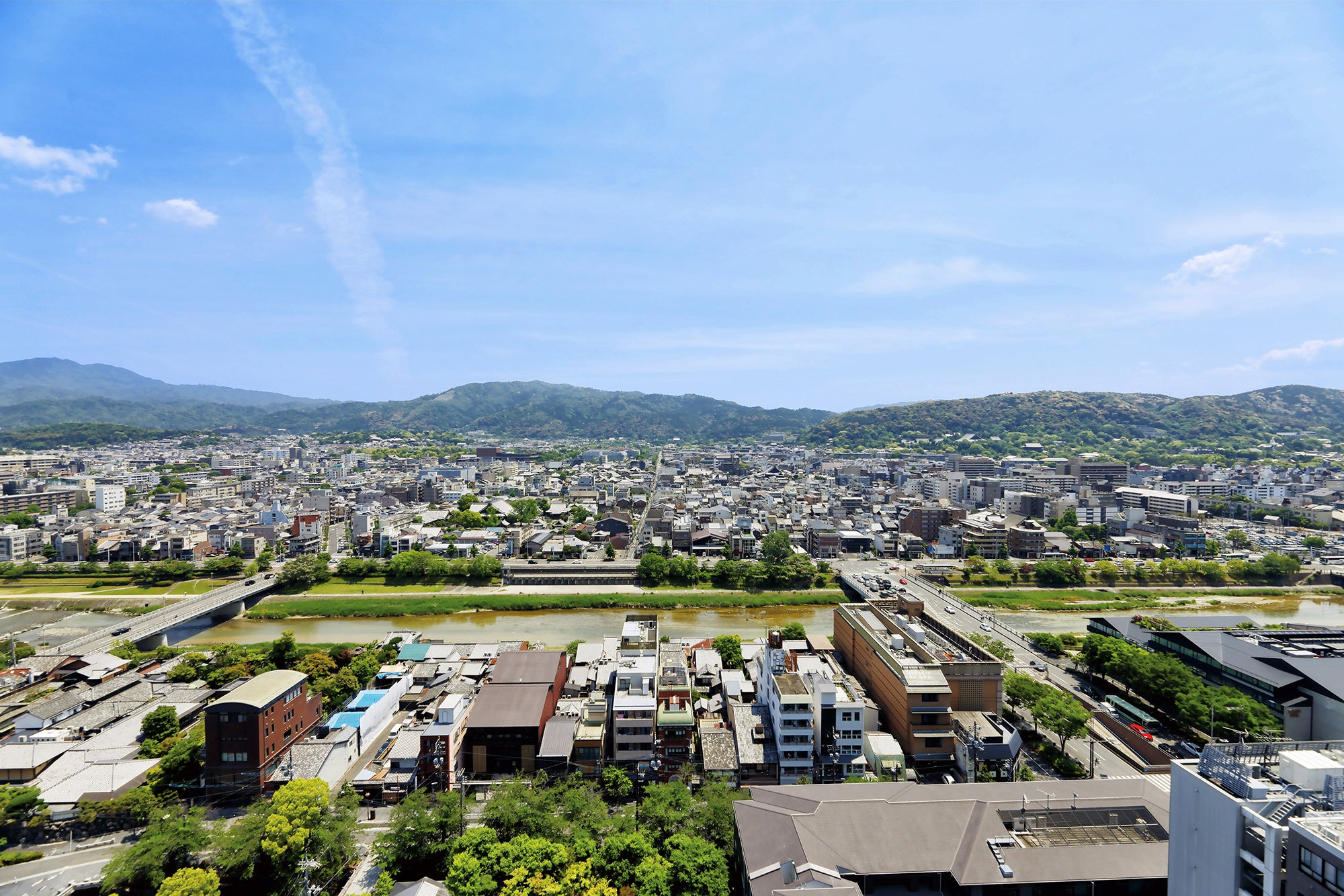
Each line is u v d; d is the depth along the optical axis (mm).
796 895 56750
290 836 78938
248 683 108125
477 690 129625
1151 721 118938
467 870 73188
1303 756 45375
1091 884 65875
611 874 75312
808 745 101312
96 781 96562
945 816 72125
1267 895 40875
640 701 107562
